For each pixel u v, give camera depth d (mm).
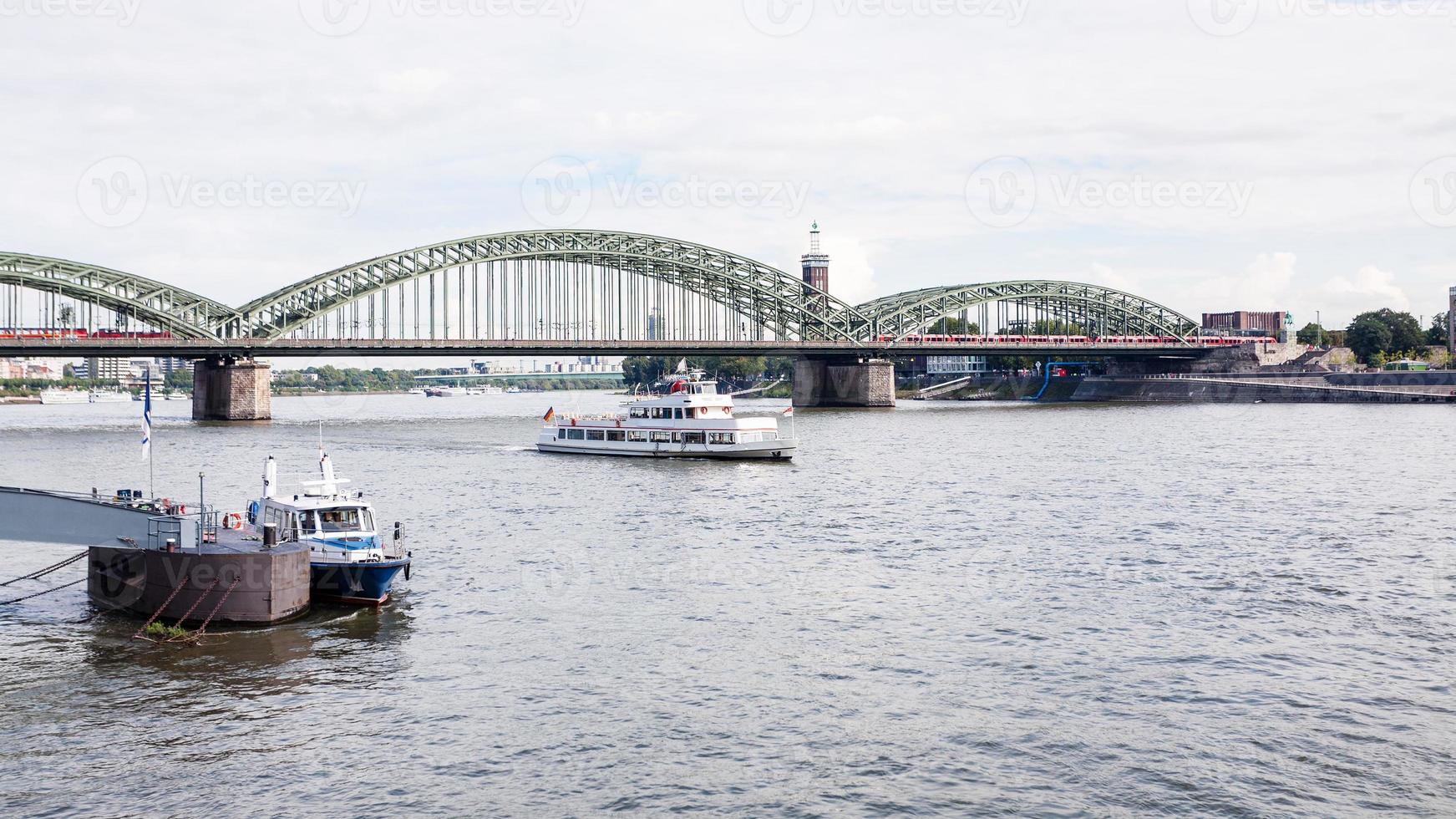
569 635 42312
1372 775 30344
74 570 52219
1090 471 98688
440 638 41812
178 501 77875
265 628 42844
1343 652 40344
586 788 29438
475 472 100000
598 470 102562
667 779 29969
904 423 176750
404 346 194875
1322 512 72188
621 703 35219
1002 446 126688
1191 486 86750
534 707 34844
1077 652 40375
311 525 47750
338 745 31953
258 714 34156
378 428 170250
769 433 115312
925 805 28672
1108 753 31656
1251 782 29906
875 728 33312
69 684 36438
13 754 31141
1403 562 55688
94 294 182875
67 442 134125
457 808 28328
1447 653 40219
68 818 27656
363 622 43938
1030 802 28844
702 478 95000
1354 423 164625
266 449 124750
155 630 41562
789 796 29109
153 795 28875
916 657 39781
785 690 36344
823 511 74000
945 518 70625
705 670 38312
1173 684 36938
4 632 42062
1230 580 51594
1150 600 47781
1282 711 34625
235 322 195250
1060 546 60406
